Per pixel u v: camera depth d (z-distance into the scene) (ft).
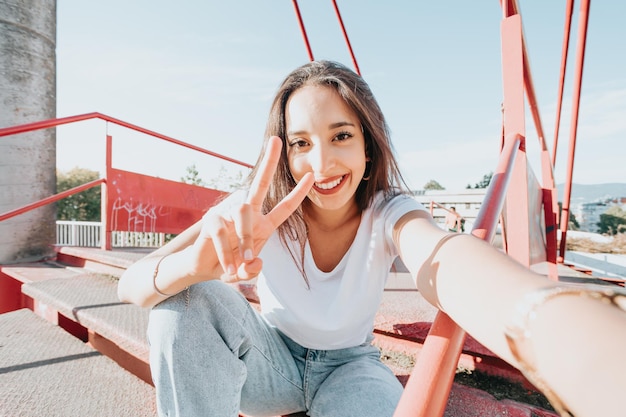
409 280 7.57
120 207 11.11
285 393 3.30
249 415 3.49
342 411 2.79
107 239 10.52
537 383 1.19
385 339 4.60
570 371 1.08
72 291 7.30
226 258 2.10
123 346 5.08
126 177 11.40
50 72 12.15
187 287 2.61
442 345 1.69
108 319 5.64
